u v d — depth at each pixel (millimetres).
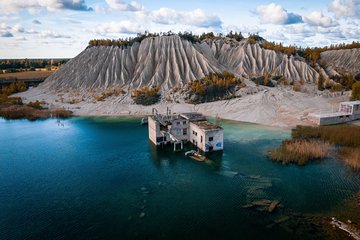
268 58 116438
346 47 140625
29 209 30156
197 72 104125
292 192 32812
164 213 28922
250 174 38094
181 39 116125
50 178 38094
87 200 31984
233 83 94500
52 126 68375
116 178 37812
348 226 26062
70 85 106188
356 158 40406
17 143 54375
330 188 33656
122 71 107438
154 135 51844
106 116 80000
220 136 47094
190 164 42219
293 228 25953
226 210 29250
